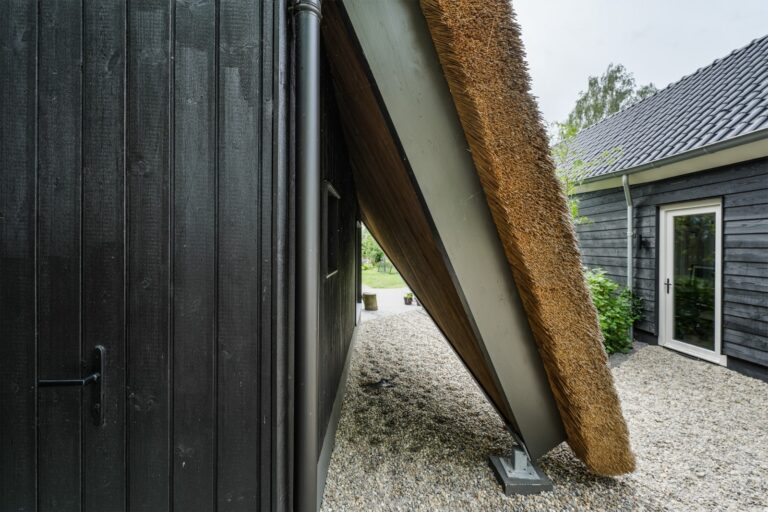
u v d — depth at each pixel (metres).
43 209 1.16
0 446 1.17
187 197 1.17
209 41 1.16
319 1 1.25
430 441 2.40
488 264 1.57
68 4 1.15
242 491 1.19
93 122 1.16
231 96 1.17
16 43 1.15
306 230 1.25
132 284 1.17
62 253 1.16
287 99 1.25
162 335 1.18
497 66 1.32
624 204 5.53
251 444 1.19
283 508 1.24
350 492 1.87
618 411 1.77
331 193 2.27
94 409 1.17
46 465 1.17
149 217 1.17
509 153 1.40
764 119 3.39
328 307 2.24
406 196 1.74
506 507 1.77
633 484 1.99
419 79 1.32
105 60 1.15
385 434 2.50
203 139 1.17
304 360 1.25
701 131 4.24
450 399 3.14
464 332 1.99
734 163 3.86
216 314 1.18
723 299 4.06
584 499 1.84
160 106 1.16
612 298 4.92
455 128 1.40
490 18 1.29
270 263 1.19
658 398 3.28
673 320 4.81
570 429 1.88
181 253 1.17
